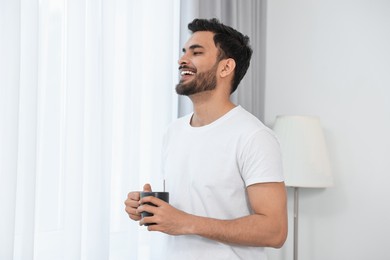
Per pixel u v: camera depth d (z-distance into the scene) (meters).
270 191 1.23
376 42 2.33
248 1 2.31
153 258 1.90
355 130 2.34
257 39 2.38
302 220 2.41
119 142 1.84
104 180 1.75
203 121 1.44
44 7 1.63
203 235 1.18
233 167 1.29
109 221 1.76
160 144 1.96
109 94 1.77
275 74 2.53
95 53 1.74
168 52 1.98
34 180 1.53
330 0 2.42
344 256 2.32
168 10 1.98
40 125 1.62
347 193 2.33
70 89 1.67
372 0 2.35
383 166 2.29
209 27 1.44
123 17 1.86
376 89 2.32
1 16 1.48
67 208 1.65
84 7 1.69
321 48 2.43
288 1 2.51
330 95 2.39
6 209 1.46
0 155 1.48
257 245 1.21
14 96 1.48
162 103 1.97
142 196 1.24
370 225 2.29
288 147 2.04
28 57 1.54
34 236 1.56
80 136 1.66
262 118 2.42
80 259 1.66
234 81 1.48
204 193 1.31
